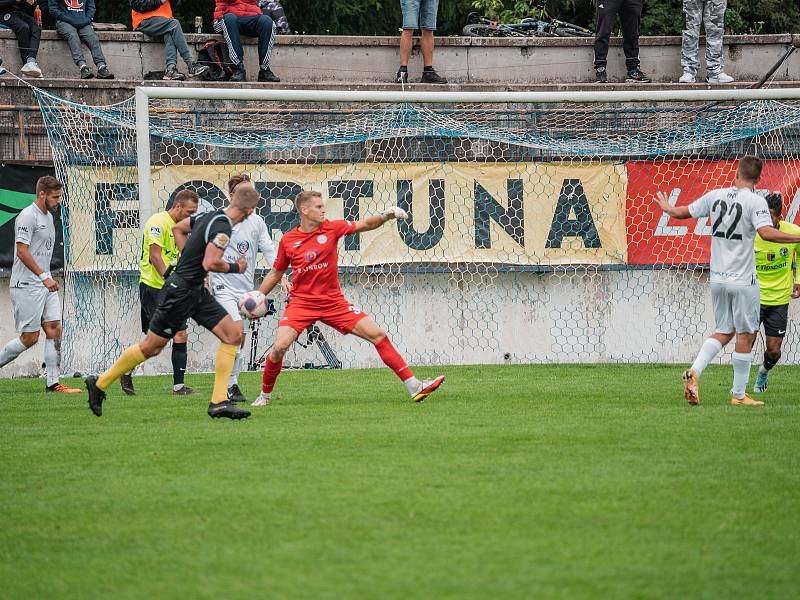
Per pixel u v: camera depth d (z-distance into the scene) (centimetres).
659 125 5097
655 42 5838
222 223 2897
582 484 2164
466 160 4853
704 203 3269
